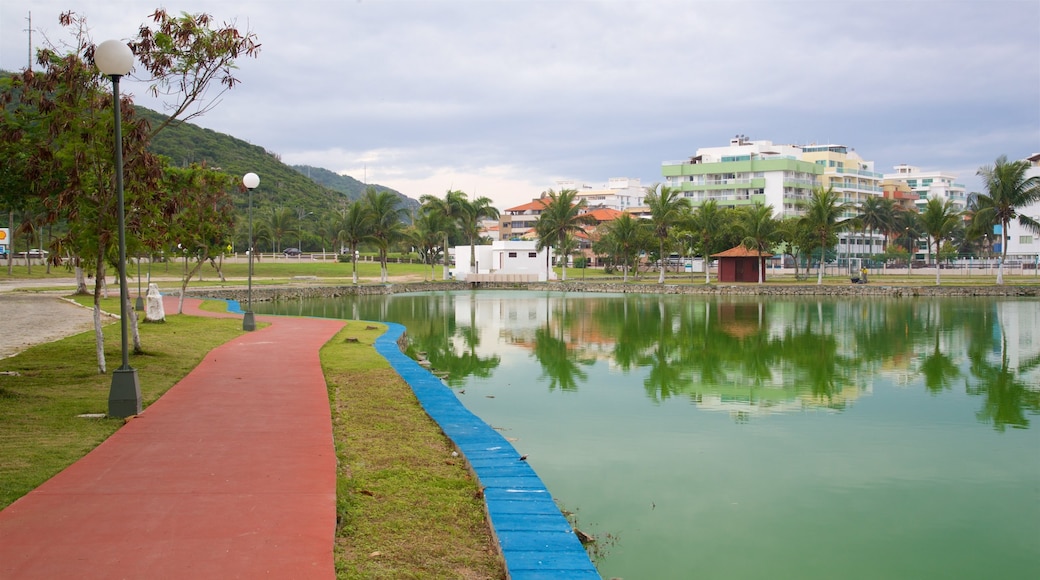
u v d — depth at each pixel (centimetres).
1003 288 6303
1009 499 1120
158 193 1614
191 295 4828
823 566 875
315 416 1166
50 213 1402
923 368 2388
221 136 17375
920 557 905
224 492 777
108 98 1438
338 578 597
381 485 864
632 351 2773
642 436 1467
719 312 4600
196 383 1461
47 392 1320
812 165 12812
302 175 18000
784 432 1515
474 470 932
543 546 688
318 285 6425
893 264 11638
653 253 9694
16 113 1388
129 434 1026
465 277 8281
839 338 3206
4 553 609
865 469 1260
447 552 682
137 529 668
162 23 1494
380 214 7094
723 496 1112
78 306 3559
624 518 1016
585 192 17138
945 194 16238
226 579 568
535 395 1886
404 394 1446
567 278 9131
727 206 11881
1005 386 2064
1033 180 6394
